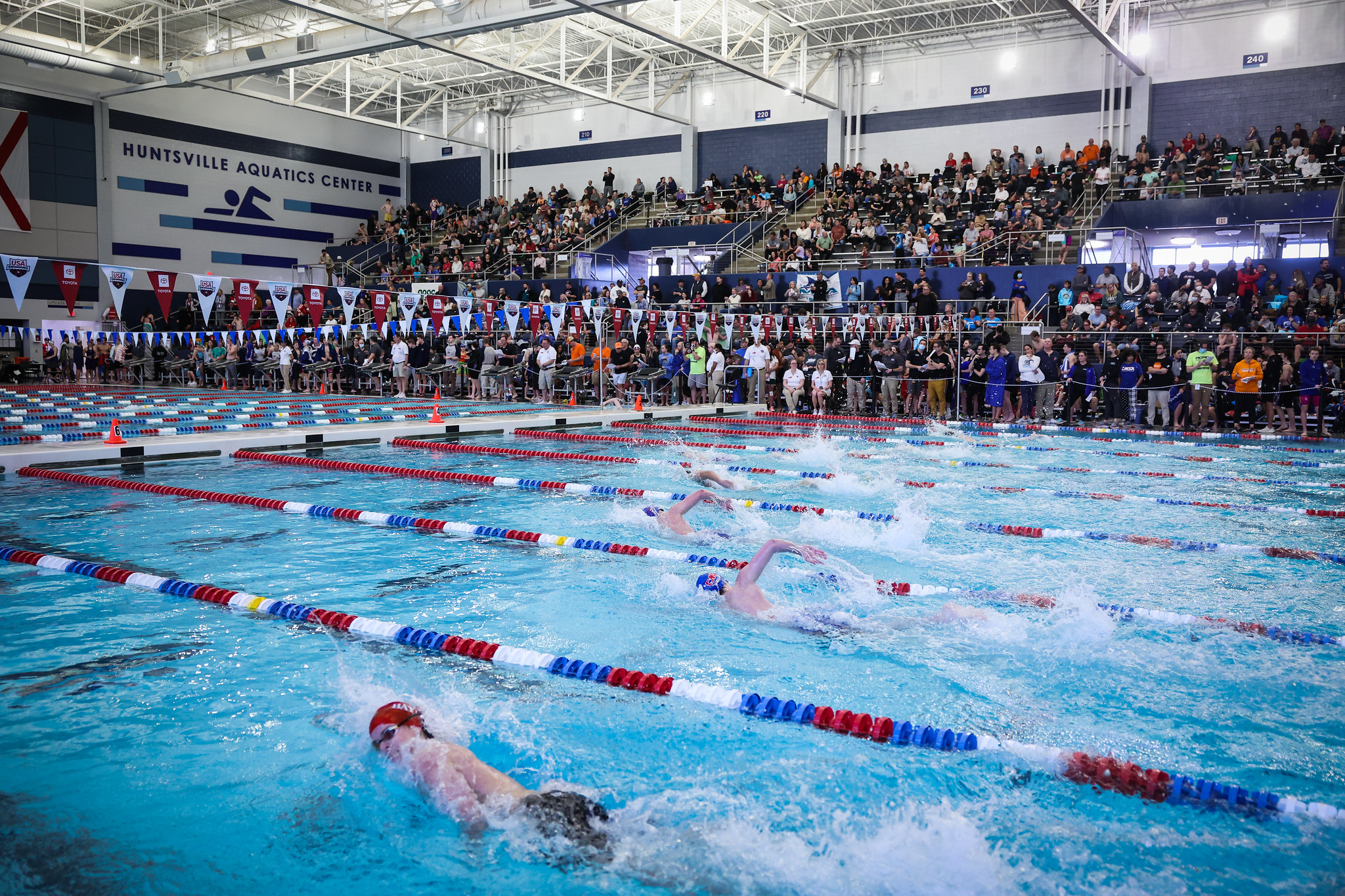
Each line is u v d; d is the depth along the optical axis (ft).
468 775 7.61
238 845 6.89
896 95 72.18
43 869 6.51
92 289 76.07
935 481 25.70
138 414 44.09
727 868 6.63
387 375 62.95
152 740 8.64
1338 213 49.88
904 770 8.22
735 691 9.92
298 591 13.84
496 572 15.19
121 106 76.59
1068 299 50.55
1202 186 57.21
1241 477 27.12
